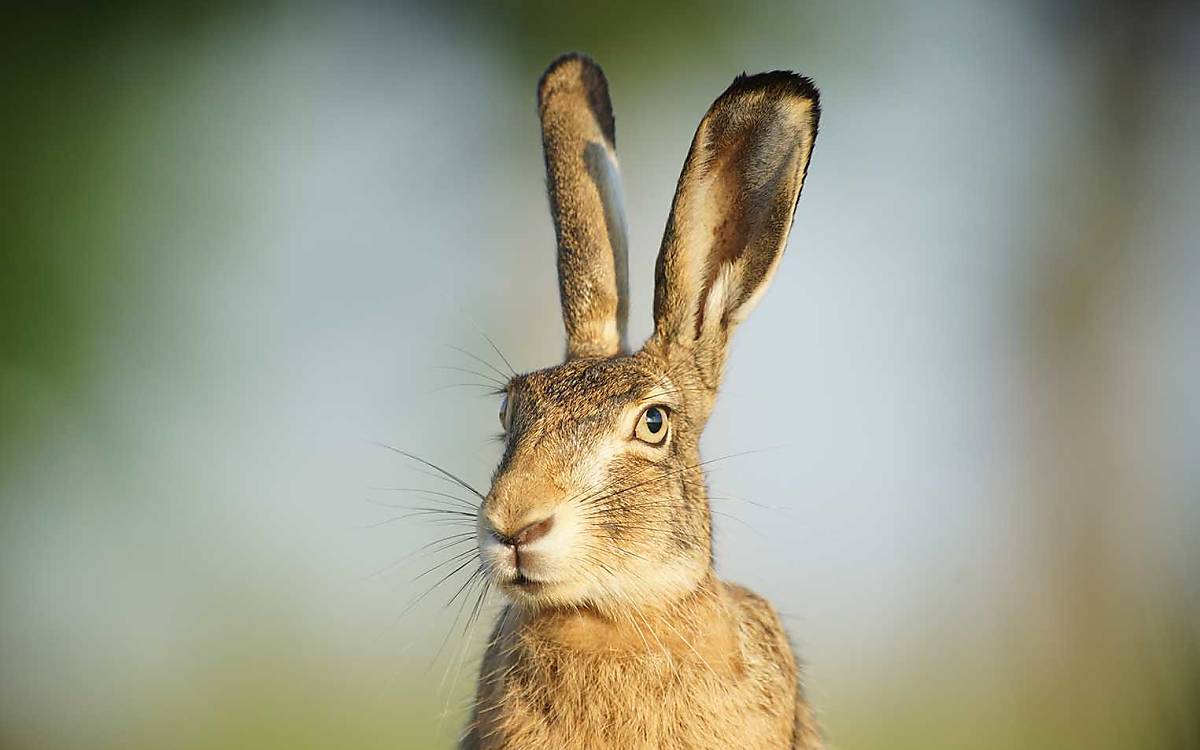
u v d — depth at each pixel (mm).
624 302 13492
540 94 13656
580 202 13398
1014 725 21391
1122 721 19656
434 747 20562
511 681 11484
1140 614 19406
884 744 20609
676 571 11445
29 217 26406
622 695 11258
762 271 12664
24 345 25703
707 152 12453
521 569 10953
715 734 11336
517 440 11531
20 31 27297
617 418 11531
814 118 12359
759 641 11984
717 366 12711
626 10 29391
